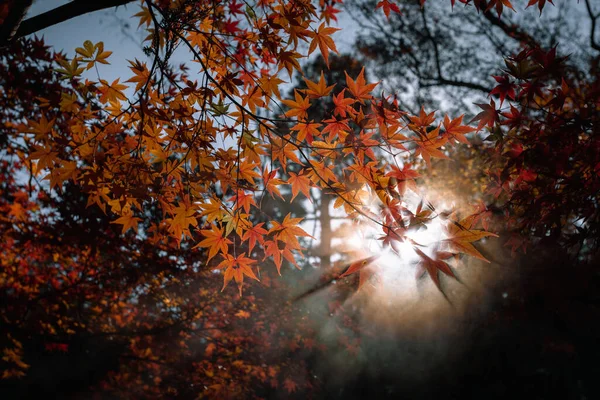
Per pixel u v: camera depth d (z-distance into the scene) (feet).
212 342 25.20
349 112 7.78
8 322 20.62
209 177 8.28
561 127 9.10
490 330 26.66
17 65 15.57
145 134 8.14
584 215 9.52
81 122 8.57
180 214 8.13
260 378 25.71
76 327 23.70
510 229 11.34
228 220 8.21
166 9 8.84
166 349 24.49
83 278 21.94
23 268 23.41
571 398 32.35
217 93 9.04
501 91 8.74
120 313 25.90
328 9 11.20
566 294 16.43
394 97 7.51
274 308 26.03
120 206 8.15
